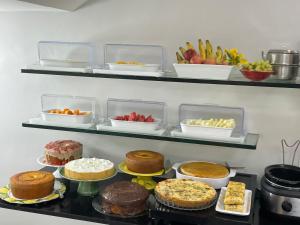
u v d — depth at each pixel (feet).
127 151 6.98
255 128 6.29
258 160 6.36
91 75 6.18
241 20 6.07
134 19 6.53
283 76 5.52
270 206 5.41
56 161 6.41
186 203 5.13
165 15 6.38
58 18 6.89
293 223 5.34
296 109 6.06
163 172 6.20
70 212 5.50
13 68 7.30
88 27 6.77
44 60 6.43
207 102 6.45
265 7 5.95
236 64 5.66
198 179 5.82
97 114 7.00
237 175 6.36
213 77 5.63
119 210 5.40
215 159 6.57
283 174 5.79
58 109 6.98
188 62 5.80
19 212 5.83
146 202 5.68
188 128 5.90
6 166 7.75
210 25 6.21
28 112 7.39
